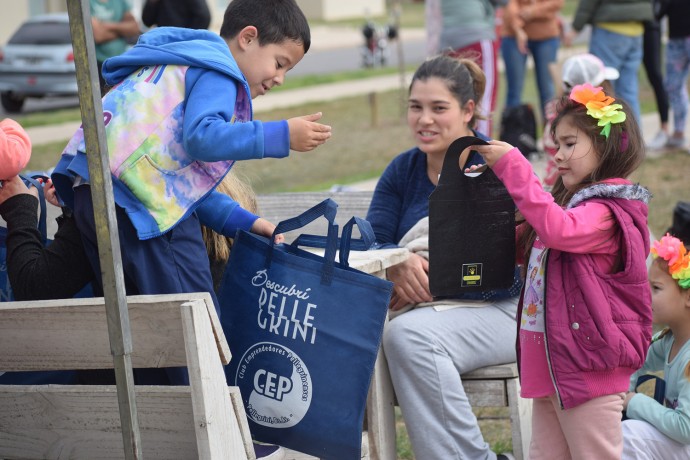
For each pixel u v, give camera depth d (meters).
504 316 4.32
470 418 4.11
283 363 3.45
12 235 3.60
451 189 3.65
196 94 3.29
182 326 2.72
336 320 3.39
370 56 27.62
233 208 3.83
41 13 33.09
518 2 11.55
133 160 3.25
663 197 9.34
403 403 4.14
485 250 3.73
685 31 11.41
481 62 9.28
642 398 4.11
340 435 3.38
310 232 5.08
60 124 17.06
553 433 3.82
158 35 3.47
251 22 3.58
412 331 4.11
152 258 3.31
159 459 2.90
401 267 4.27
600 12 10.41
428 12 9.55
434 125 4.49
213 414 2.75
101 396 2.97
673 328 4.20
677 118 11.74
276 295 3.47
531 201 3.48
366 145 14.24
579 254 3.56
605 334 3.51
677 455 4.04
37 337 2.99
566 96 3.79
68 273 3.49
